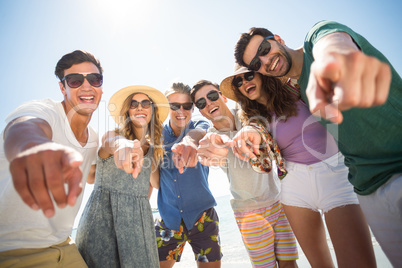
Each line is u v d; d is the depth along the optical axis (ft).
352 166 4.75
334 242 5.72
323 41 2.72
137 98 6.58
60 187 1.51
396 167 4.06
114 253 5.48
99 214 5.56
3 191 4.27
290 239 7.14
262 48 5.66
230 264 13.42
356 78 1.22
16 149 1.80
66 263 4.72
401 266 4.28
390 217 4.27
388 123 4.02
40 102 4.68
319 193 5.96
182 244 8.89
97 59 5.90
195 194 8.28
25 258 4.18
